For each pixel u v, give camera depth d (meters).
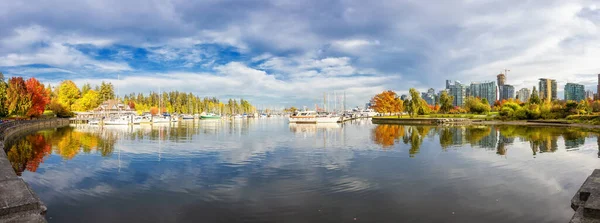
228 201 15.72
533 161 26.31
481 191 17.27
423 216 13.60
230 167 24.12
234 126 85.69
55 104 106.38
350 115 140.50
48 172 22.72
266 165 24.89
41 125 75.56
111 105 140.00
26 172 22.80
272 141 43.16
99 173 22.28
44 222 11.91
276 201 15.65
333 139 45.56
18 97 74.81
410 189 17.69
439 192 17.11
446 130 62.41
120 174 21.91
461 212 14.06
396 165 24.72
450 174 21.45
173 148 35.72
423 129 66.19
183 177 20.89
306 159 27.64
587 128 62.75
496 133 53.88
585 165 24.56
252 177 20.77
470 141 41.62
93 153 32.03
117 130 67.88
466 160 26.91
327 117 99.00
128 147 36.91
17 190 14.23
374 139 45.16
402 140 43.50
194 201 15.76
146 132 61.72
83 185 18.97
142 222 13.14
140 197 16.50
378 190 17.50
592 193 13.52
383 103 129.25
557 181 19.45
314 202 15.48
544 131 56.97
